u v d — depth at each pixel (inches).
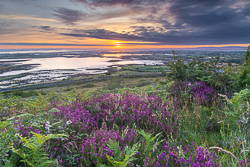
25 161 62.9
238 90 175.0
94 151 75.9
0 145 64.2
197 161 70.8
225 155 80.9
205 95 169.9
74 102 149.9
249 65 172.2
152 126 111.3
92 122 113.7
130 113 128.6
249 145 80.4
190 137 102.0
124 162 63.6
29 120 99.2
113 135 92.4
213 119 122.5
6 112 143.6
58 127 90.9
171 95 190.4
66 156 73.9
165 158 74.0
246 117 104.1
